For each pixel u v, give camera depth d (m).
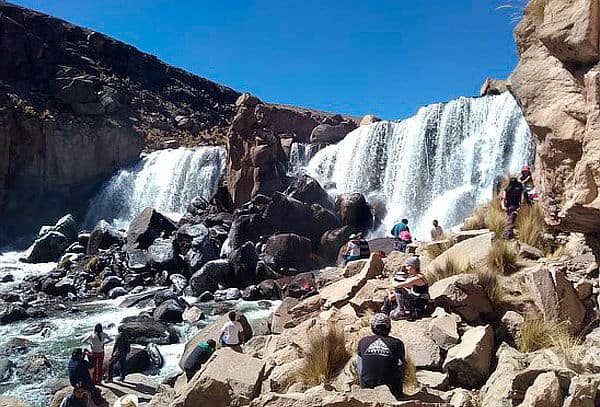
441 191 29.20
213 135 52.28
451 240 10.84
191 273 24.48
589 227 5.68
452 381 6.11
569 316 6.77
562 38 5.35
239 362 6.32
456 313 7.35
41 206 37.34
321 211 28.20
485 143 27.83
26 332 16.84
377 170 32.91
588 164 5.05
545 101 5.59
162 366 13.32
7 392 12.13
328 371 6.66
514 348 6.46
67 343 15.57
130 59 54.91
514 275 8.23
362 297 9.18
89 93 41.97
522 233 9.49
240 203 32.28
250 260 23.12
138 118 48.28
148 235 27.34
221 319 12.48
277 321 11.89
